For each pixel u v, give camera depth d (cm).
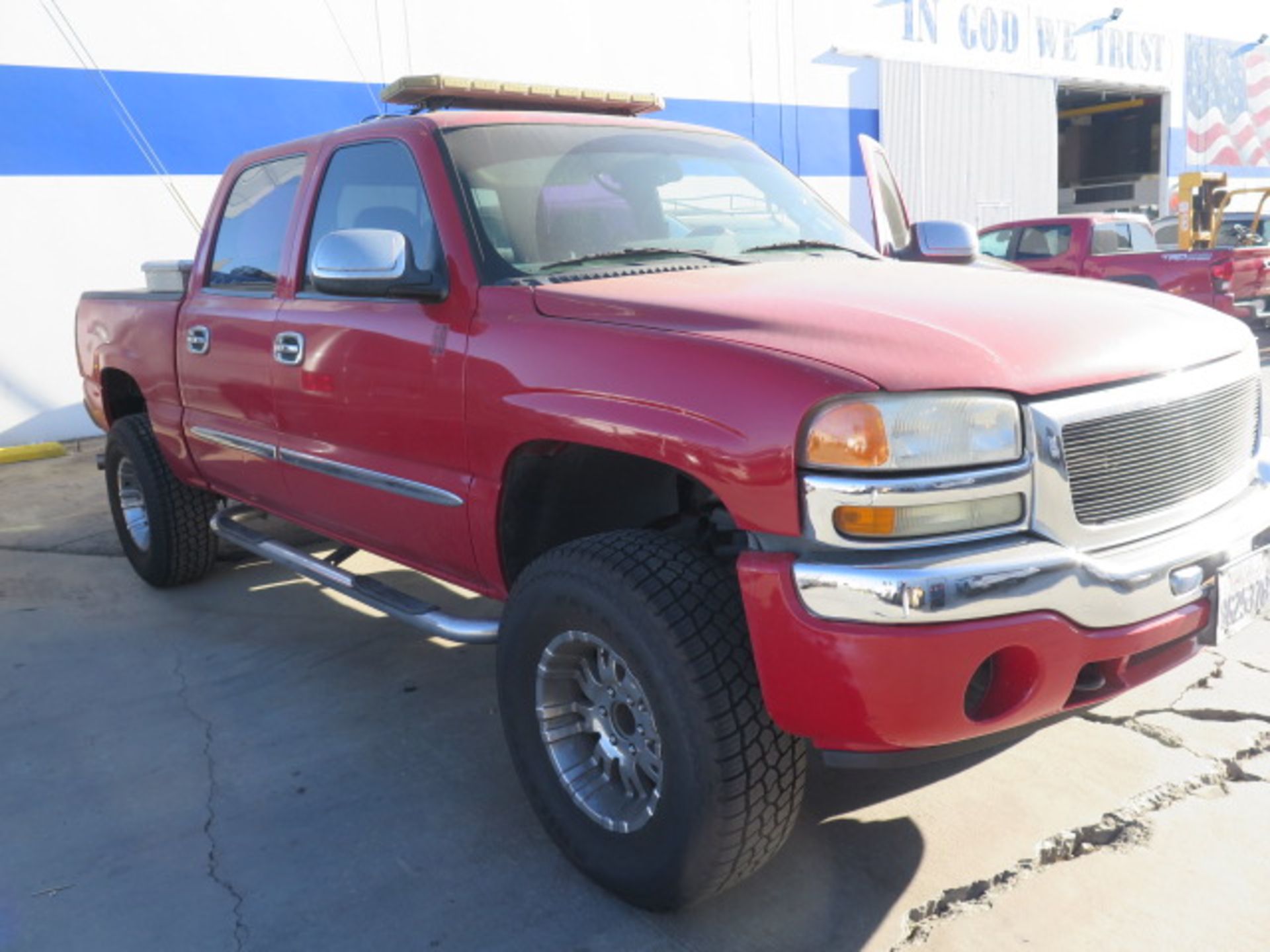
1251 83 2423
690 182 363
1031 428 225
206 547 498
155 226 991
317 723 368
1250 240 1393
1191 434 255
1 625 476
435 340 305
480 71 1167
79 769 340
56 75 927
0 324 927
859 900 262
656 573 243
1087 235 1180
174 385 453
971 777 314
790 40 1458
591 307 272
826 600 216
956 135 1723
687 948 248
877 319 245
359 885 276
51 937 259
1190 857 272
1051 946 243
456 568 327
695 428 235
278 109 1043
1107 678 242
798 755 243
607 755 268
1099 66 2017
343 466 353
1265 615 273
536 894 270
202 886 277
